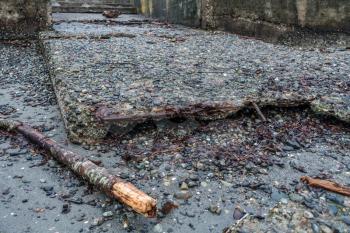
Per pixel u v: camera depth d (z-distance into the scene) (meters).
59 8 11.97
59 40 6.65
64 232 2.38
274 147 3.37
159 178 2.90
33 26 7.76
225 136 3.51
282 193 2.78
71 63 4.98
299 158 3.23
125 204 2.44
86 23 9.62
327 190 2.80
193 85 4.28
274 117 3.87
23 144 3.43
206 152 3.24
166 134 3.49
